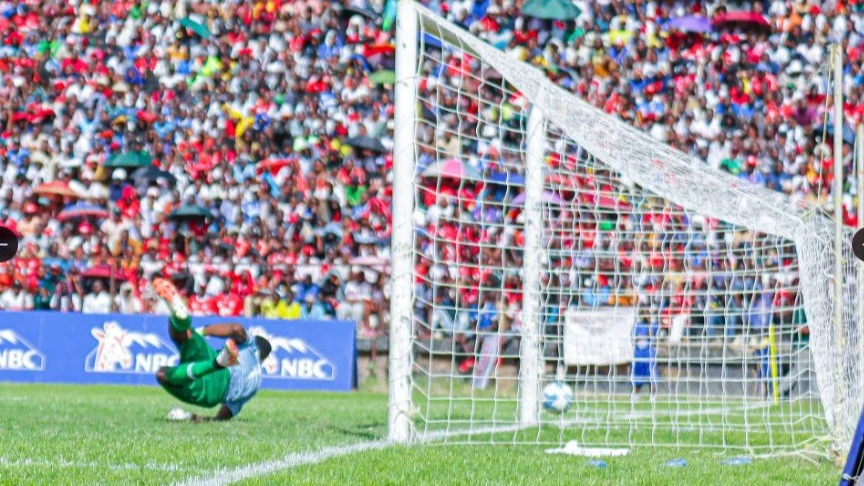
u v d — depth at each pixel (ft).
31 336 81.10
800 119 103.86
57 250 95.30
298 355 80.74
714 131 103.76
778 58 107.24
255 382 45.78
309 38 110.52
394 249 39.34
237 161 103.35
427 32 42.78
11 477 25.03
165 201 98.89
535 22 110.01
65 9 113.80
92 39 111.75
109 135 104.78
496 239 94.12
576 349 51.37
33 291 86.69
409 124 39.60
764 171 101.71
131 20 112.98
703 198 45.27
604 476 28.07
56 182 98.89
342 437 39.50
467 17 111.55
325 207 97.71
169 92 108.47
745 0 109.81
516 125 104.12
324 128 104.42
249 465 28.94
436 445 37.17
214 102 107.55
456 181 95.50
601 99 106.32
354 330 81.41
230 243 96.68
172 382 43.39
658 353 79.66
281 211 97.76
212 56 110.22
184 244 96.48
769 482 27.86
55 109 107.34
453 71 106.11
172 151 104.27
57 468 27.12
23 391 70.08
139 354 80.94
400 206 39.40
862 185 37.96
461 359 84.33
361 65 108.58
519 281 91.40
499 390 81.71
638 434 44.93
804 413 57.57
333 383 80.74
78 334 81.25
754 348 78.28
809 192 100.17
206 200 99.91
